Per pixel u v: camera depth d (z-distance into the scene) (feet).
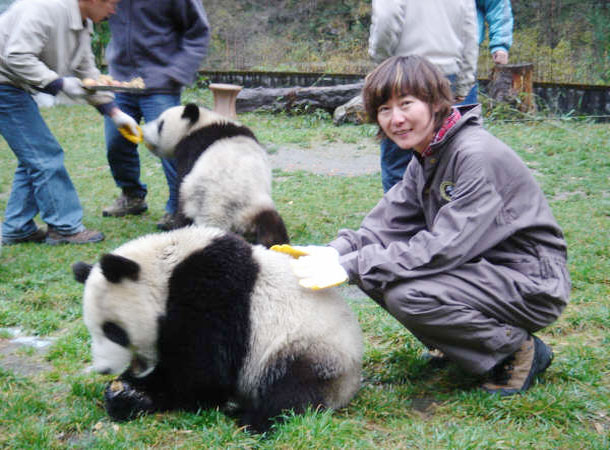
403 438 8.99
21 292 16.20
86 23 18.95
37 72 17.88
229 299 9.41
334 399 9.68
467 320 9.55
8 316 14.38
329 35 68.74
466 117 9.91
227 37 68.03
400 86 9.64
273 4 71.67
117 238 21.08
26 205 20.43
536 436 8.93
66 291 16.05
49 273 17.58
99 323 9.84
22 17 17.72
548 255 10.06
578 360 11.28
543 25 60.75
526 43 58.08
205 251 9.59
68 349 12.62
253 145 18.95
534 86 43.45
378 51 17.74
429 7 17.12
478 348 9.89
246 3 71.67
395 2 16.99
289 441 8.63
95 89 18.07
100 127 41.60
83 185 28.35
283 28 69.97
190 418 9.73
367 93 10.04
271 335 9.34
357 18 69.36
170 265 9.67
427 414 10.06
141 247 10.00
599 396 10.07
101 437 9.25
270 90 45.68
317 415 9.11
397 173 17.69
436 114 9.87
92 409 10.14
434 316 9.59
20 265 18.10
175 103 21.75
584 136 34.73
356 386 10.07
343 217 23.15
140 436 9.25
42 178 19.72
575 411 9.64
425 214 10.66
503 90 40.11
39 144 19.52
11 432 9.37
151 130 20.66
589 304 14.33
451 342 9.93
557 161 29.73
